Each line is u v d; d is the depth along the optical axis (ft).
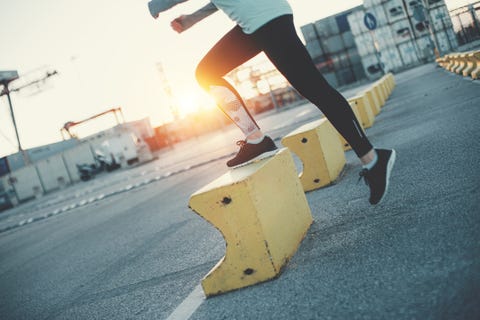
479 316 3.47
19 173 115.65
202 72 6.71
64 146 156.35
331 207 8.87
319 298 4.84
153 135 185.78
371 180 5.72
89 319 7.27
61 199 63.67
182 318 5.76
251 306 5.31
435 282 4.27
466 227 5.33
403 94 35.96
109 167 116.16
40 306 9.35
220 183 6.15
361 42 116.37
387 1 111.45
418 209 6.74
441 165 9.12
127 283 8.79
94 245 15.16
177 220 14.67
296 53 5.42
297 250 6.84
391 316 3.93
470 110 15.23
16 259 18.13
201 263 8.36
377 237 6.16
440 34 107.34
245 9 5.37
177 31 7.16
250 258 5.94
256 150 7.30
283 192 7.00
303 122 41.63
